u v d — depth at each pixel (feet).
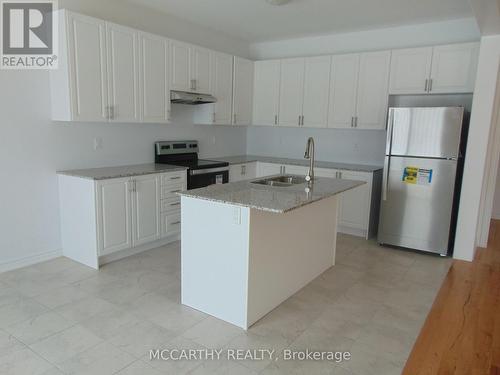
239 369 7.21
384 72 15.16
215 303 9.07
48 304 9.52
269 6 13.37
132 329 8.48
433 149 13.37
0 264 11.34
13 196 11.41
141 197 12.80
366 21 14.96
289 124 17.87
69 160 12.64
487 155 13.44
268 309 9.41
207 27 16.39
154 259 12.82
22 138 11.41
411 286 11.19
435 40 14.97
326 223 11.91
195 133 17.44
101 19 11.96
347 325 8.92
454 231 14.29
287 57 18.72
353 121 16.12
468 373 7.29
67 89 11.18
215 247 8.86
